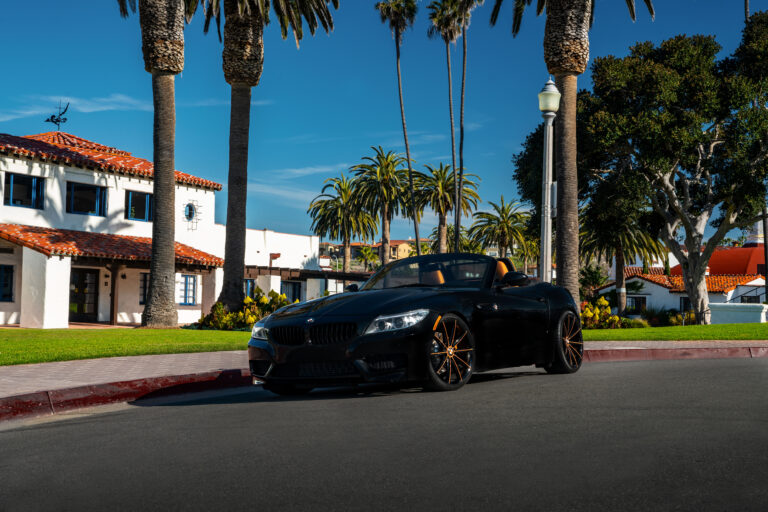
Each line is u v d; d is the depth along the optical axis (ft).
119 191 91.97
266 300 72.08
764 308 73.05
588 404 17.72
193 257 89.76
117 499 10.43
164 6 68.64
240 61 70.79
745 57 102.47
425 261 24.90
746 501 9.45
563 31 63.98
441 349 20.54
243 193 71.41
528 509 9.31
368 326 19.34
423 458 12.23
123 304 91.45
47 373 25.86
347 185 188.14
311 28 74.28
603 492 9.97
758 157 100.42
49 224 83.97
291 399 21.20
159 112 69.82
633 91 98.94
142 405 21.88
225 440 14.60
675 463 11.50
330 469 11.71
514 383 22.70
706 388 20.72
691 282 110.73
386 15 150.30
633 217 106.22
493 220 193.16
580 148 103.35
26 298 75.10
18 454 14.12
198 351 37.93
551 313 25.31
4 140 83.56
